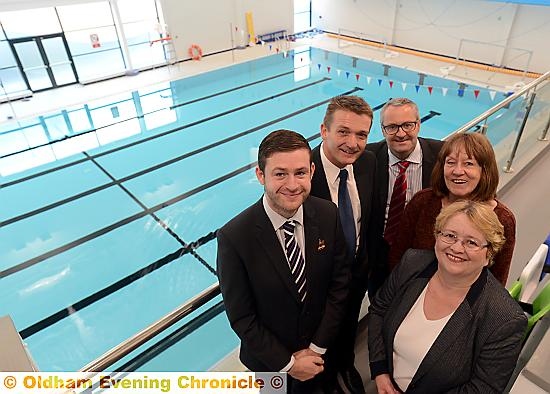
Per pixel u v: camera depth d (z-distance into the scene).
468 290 1.28
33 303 4.25
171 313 1.48
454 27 9.78
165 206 5.68
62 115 8.39
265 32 12.53
